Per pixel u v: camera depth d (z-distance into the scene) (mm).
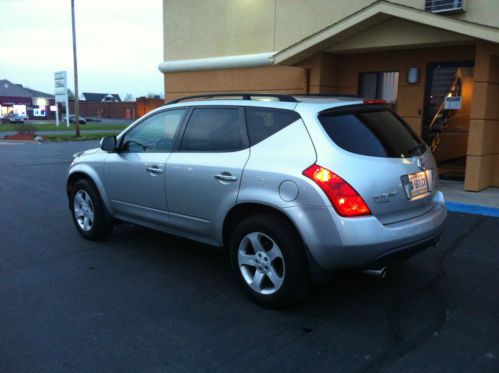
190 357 3268
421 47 9172
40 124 48375
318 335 3562
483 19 8570
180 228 4746
